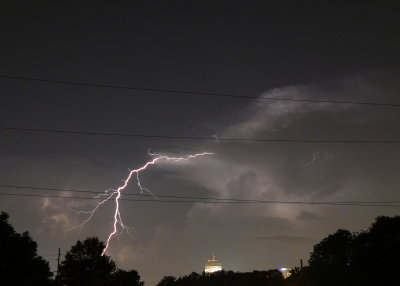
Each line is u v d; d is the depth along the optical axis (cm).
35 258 4656
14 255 4269
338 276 7588
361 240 7138
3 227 4331
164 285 16212
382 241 6631
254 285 11956
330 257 8831
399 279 5897
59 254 6338
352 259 7431
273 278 11744
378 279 6150
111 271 6291
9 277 4153
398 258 6034
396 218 6888
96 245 6194
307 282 8200
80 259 6097
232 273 14200
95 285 5975
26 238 4509
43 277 4781
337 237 8875
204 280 14488
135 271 10156
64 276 5959
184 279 15562
